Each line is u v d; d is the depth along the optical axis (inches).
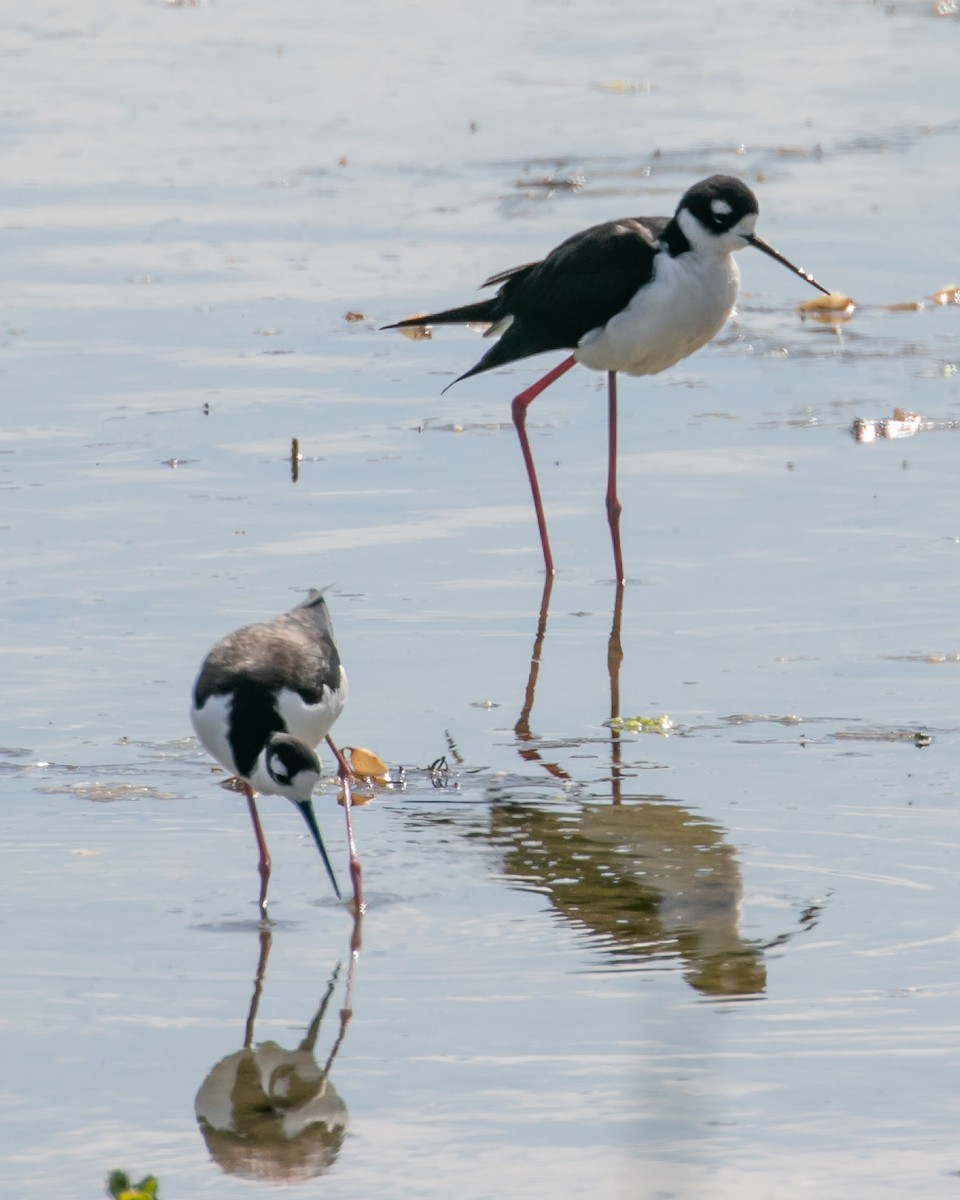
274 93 1172.5
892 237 863.7
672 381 693.3
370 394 682.8
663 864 359.6
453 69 1237.7
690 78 1206.3
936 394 665.6
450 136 1067.3
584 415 661.9
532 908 342.6
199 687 366.9
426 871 359.6
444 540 551.8
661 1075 281.4
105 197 949.2
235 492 584.7
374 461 614.5
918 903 342.0
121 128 1087.0
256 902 347.6
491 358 557.0
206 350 725.3
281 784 353.4
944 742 415.8
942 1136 263.0
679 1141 261.7
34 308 775.1
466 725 432.8
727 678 456.4
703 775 402.0
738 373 699.4
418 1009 305.3
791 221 890.1
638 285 532.7
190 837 376.8
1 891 349.7
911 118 1098.1
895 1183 250.1
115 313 770.2
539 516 534.0
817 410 653.3
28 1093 280.2
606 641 482.3
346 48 1304.1
